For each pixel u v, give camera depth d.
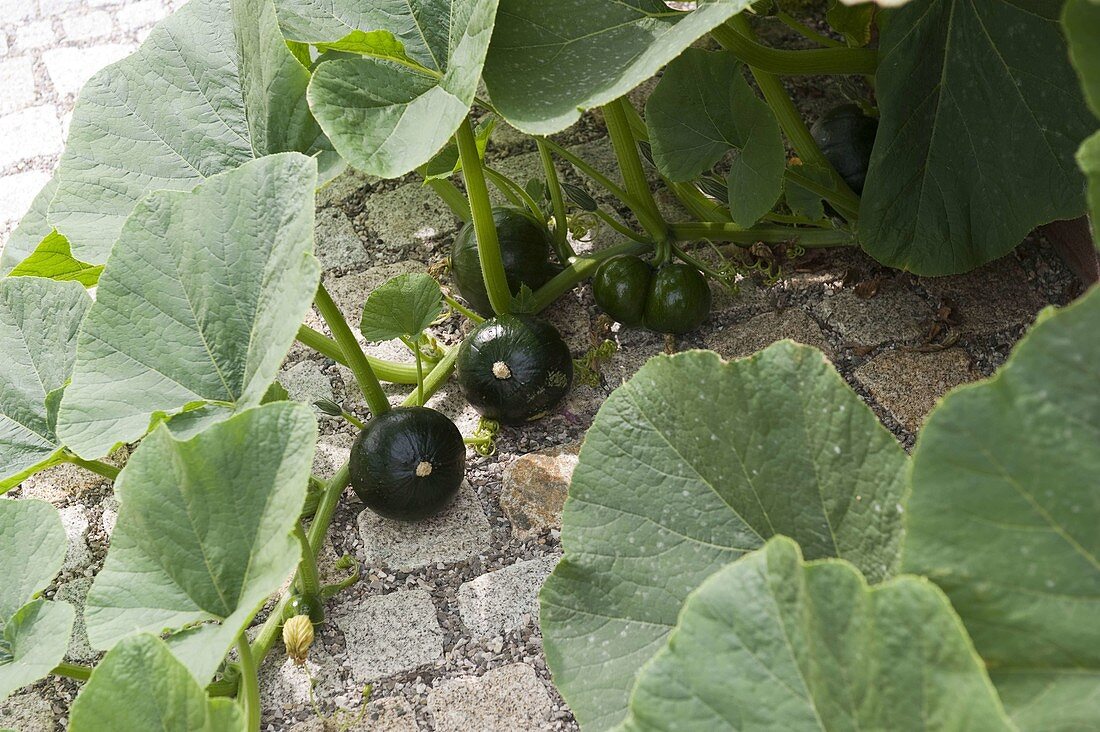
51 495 2.24
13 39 2.72
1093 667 1.53
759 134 2.15
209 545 1.85
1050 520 1.54
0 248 2.45
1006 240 2.17
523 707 2.05
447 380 2.31
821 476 1.78
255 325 1.97
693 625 1.68
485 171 2.31
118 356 1.99
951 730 1.47
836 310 2.31
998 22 2.12
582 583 1.84
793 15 2.66
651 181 2.49
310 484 2.19
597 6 2.02
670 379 1.84
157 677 1.75
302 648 2.03
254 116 2.13
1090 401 1.50
